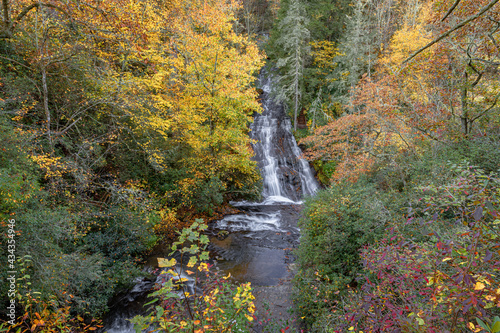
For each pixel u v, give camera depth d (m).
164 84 11.30
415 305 2.38
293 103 20.97
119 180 9.95
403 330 1.99
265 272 8.50
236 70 10.62
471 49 6.19
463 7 5.05
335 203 7.01
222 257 9.45
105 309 6.55
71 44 7.71
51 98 8.12
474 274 1.88
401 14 19.98
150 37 9.32
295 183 17.75
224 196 15.06
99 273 6.79
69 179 7.92
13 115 6.59
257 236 11.23
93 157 8.66
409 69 7.01
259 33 32.03
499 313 2.04
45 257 5.10
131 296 7.26
